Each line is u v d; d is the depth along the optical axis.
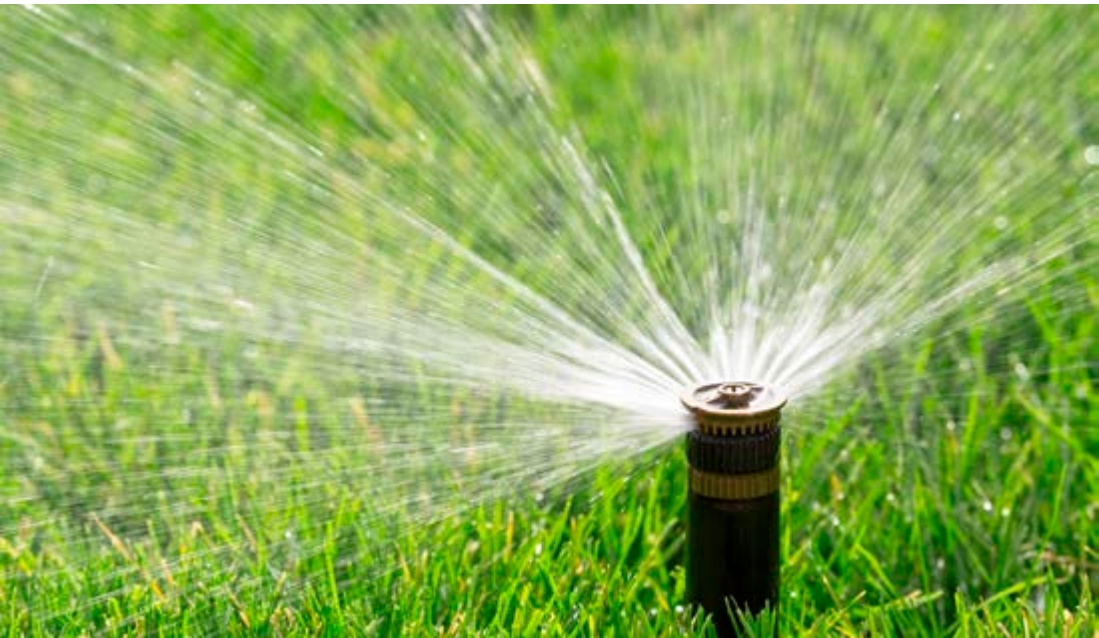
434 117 6.73
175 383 4.81
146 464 4.50
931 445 4.73
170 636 3.85
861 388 4.88
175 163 6.14
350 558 4.09
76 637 3.84
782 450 4.61
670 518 4.43
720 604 3.42
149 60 6.97
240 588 3.98
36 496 4.41
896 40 7.39
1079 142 6.33
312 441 4.54
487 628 3.88
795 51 7.39
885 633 3.83
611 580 4.01
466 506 4.30
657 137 6.62
